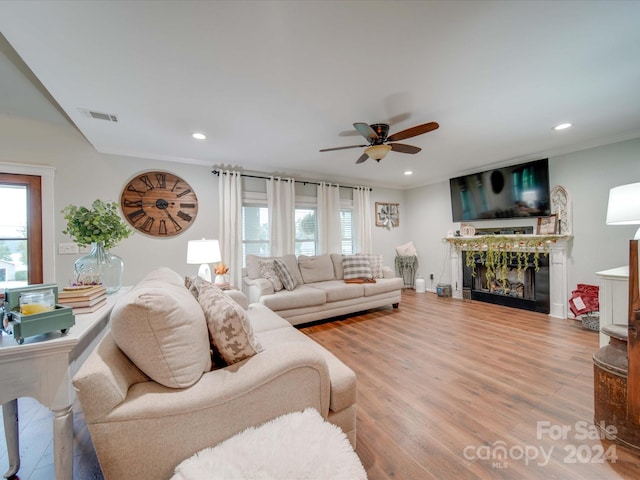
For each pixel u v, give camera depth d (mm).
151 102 2178
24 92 2855
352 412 1315
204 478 802
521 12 1355
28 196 2875
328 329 3336
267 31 1446
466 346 2738
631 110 2471
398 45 1578
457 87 2039
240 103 2213
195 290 1619
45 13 1285
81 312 1323
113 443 841
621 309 1847
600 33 1509
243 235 4227
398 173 4805
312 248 4898
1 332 1052
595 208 3389
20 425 1686
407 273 5855
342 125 2674
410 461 1354
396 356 2539
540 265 3865
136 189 3447
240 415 1003
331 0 1254
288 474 844
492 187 4355
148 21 1357
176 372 950
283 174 4594
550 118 2623
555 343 2766
